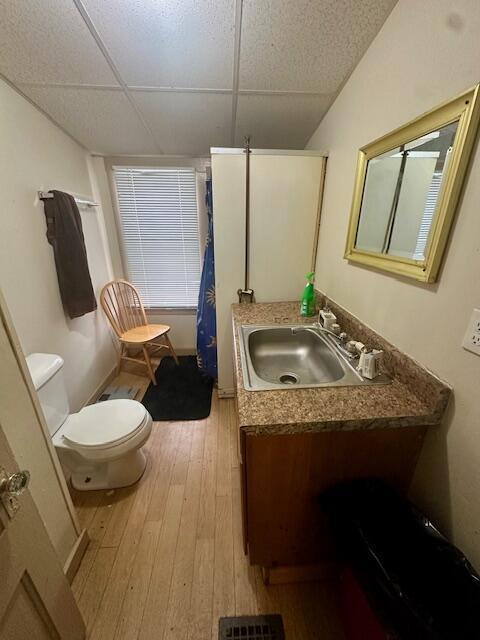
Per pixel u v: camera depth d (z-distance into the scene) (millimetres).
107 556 1141
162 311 2863
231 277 1888
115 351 2641
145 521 1278
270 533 947
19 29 1006
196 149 2209
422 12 791
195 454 1661
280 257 1855
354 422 768
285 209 1745
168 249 2688
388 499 825
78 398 1980
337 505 827
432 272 770
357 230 1217
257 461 825
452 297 727
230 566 1104
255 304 1898
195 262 2742
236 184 1675
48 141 1691
